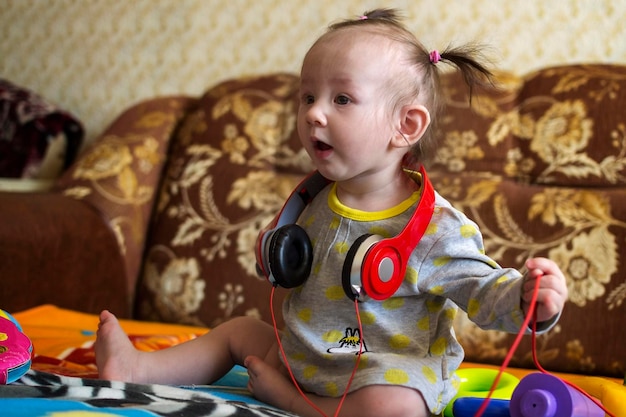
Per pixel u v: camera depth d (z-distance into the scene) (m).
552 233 1.80
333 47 1.09
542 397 0.89
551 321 0.91
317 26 2.45
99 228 2.10
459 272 1.03
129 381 1.11
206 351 1.18
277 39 2.50
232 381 1.26
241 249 2.06
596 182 1.85
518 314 0.92
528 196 1.87
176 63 2.64
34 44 2.84
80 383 1.00
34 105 2.57
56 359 1.32
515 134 1.97
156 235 2.18
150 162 2.29
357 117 1.06
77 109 2.79
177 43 2.64
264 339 1.18
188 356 1.17
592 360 1.69
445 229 1.05
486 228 1.86
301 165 2.14
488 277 0.99
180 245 2.13
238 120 2.24
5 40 2.87
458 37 2.27
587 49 2.15
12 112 2.56
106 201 2.17
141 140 2.30
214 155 2.21
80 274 2.02
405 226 1.03
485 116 2.00
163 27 2.65
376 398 0.94
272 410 0.96
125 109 2.71
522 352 1.75
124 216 2.17
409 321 1.06
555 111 1.94
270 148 2.18
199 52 2.61
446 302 1.09
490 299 0.96
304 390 1.05
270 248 1.04
